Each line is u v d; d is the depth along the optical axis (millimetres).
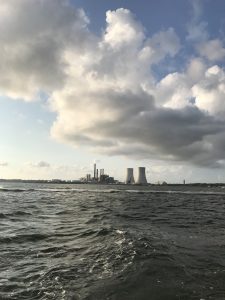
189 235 17609
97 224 21797
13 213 28438
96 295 8305
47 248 13914
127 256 11758
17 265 11266
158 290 8539
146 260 11211
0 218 24766
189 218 27453
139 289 8625
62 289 8805
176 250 13117
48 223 22375
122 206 40719
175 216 29047
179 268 10438
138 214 30141
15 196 62344
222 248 13977
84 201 50281
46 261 11773
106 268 10594
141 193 93062
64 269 10648
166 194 88125
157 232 18281
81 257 12195
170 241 15211
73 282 9352
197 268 10562
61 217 26531
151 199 60844
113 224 21922
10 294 8508
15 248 13945
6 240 15578
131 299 7992
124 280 9336
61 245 14469
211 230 20000
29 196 63625
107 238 15352
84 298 8148
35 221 23469
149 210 35344
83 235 16734
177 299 7961
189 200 59906
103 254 12359
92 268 10672
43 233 17594
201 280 9344
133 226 20953
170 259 11484
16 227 20141
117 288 8734
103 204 43938
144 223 23109
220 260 11719
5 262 11688
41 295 8422
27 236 16672
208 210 37094
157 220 25359
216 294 8281
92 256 12219
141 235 16156
